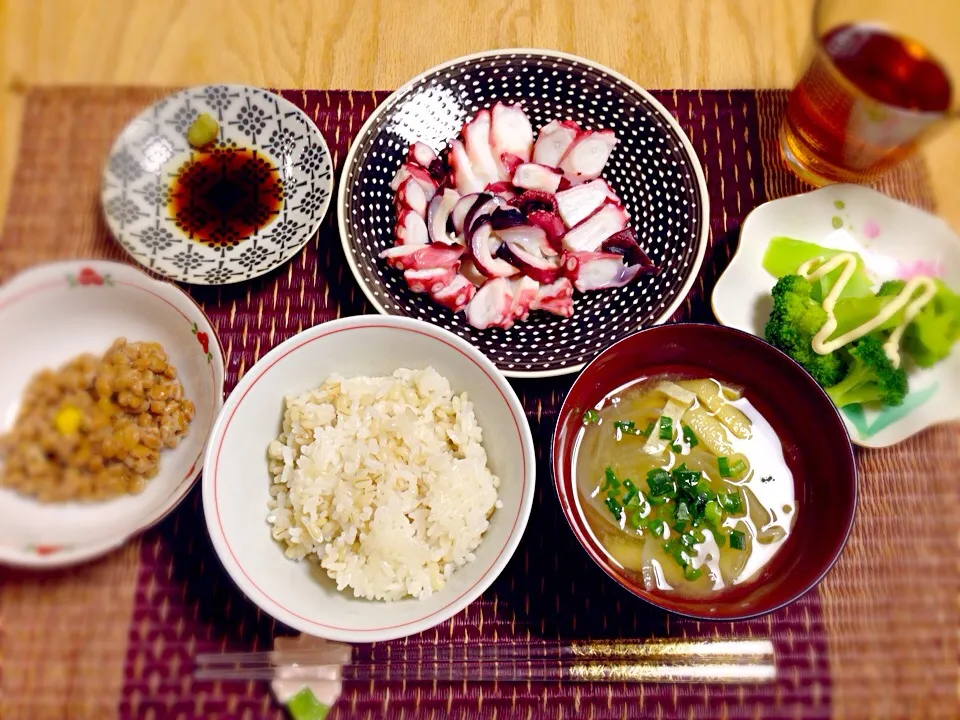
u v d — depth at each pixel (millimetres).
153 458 334
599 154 384
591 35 422
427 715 307
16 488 328
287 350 313
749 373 330
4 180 392
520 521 291
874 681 310
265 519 315
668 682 309
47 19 427
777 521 319
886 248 364
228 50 420
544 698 309
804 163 382
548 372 335
